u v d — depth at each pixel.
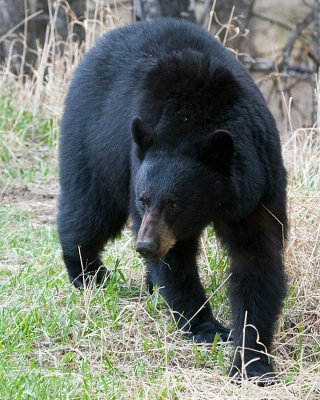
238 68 10.56
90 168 11.74
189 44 10.83
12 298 11.37
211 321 10.66
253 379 9.41
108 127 11.16
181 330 10.48
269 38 27.92
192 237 10.43
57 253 13.13
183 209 9.62
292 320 11.05
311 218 12.61
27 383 9.12
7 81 19.89
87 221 11.95
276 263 10.08
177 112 9.85
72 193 12.02
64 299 11.39
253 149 9.88
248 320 9.91
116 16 19.23
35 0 23.14
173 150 9.70
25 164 17.72
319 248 11.92
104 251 12.90
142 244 9.38
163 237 9.53
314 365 9.56
